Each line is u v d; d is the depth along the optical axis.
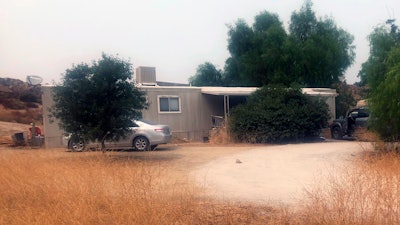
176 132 20.34
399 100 10.34
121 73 11.59
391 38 11.84
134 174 6.70
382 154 9.26
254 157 12.37
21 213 5.08
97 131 11.21
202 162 11.30
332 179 6.74
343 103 30.50
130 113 11.88
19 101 42.12
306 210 5.20
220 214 5.36
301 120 18.61
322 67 29.72
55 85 11.70
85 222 4.68
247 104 19.88
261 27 32.56
